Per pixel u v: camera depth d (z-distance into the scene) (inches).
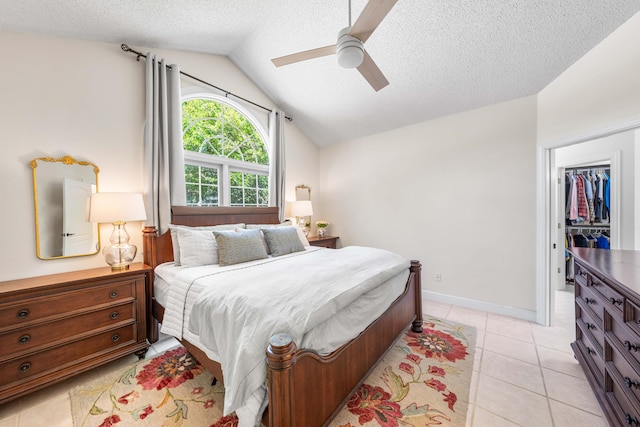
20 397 65.2
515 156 109.8
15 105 75.0
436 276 132.2
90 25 80.8
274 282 64.4
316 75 121.5
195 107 122.8
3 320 61.0
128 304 81.1
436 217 131.6
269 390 42.0
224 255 90.7
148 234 94.0
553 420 57.4
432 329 101.3
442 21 85.0
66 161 82.7
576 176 150.7
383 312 74.2
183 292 72.5
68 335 69.7
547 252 102.6
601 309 58.6
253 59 123.7
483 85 106.1
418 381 70.9
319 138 173.0
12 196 74.2
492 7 78.3
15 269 74.3
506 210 112.3
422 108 125.6
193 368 77.3
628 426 46.9
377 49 98.6
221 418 58.3
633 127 72.1
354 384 60.8
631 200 115.6
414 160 138.9
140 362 80.7
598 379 60.8
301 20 96.0
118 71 94.3
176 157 104.6
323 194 181.8
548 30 80.7
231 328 52.4
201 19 92.0
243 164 140.4
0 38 73.1
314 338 50.0
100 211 78.7
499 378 71.8
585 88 84.3
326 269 76.1
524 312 109.0
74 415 59.7
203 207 114.0
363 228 161.2
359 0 84.1
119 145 94.1
